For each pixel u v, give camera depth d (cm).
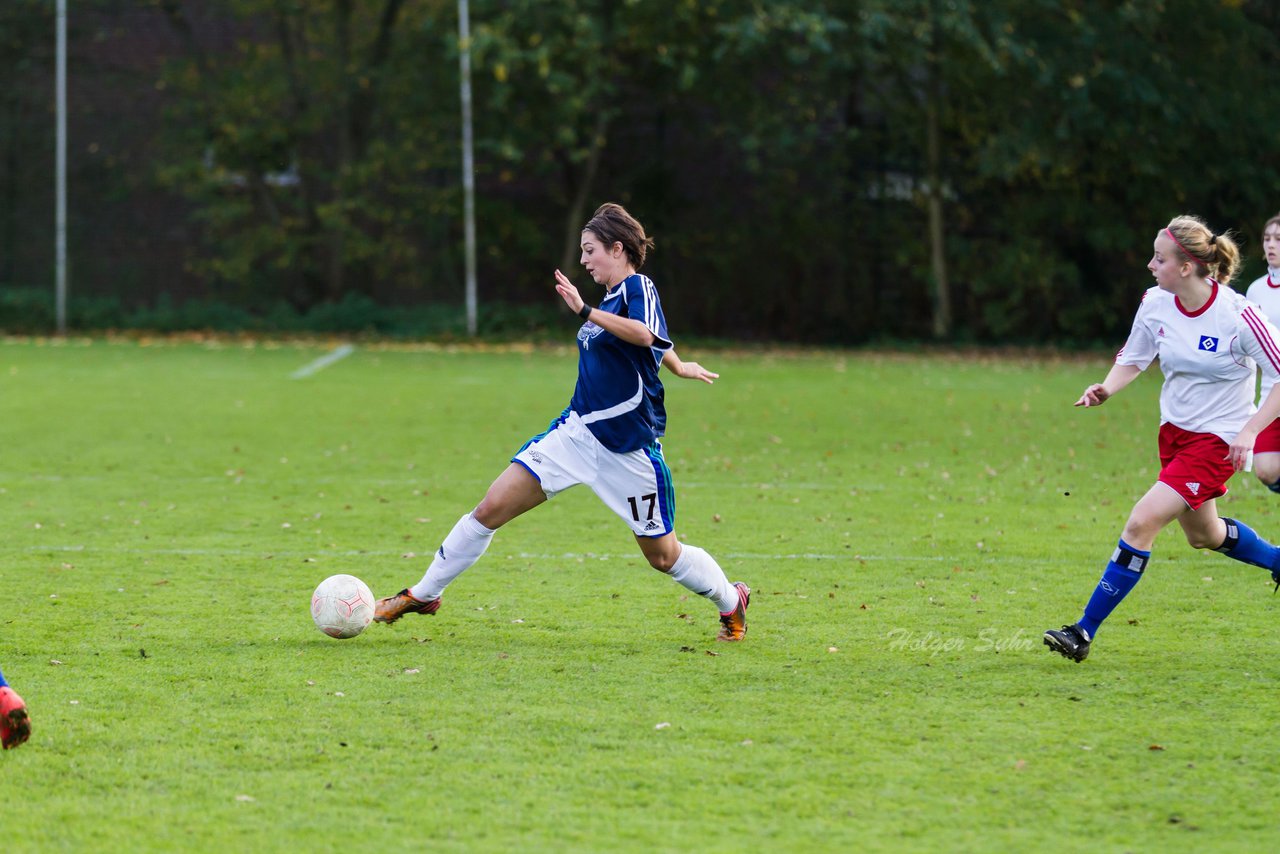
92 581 2719
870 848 1435
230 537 3209
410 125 9944
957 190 10475
